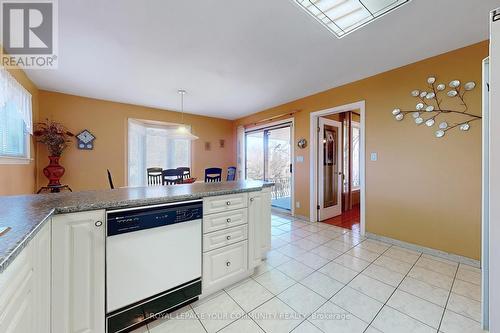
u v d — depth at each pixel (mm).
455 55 2297
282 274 2053
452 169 2320
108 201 1292
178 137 3658
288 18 1802
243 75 2975
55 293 1093
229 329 1374
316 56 2459
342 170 4523
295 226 3604
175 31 1983
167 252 1479
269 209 2395
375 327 1388
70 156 3768
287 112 4324
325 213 4062
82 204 1195
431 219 2465
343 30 1969
